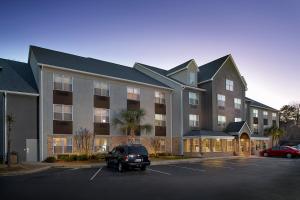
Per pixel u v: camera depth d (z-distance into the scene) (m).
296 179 15.81
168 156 33.78
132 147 19.92
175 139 37.25
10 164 21.48
